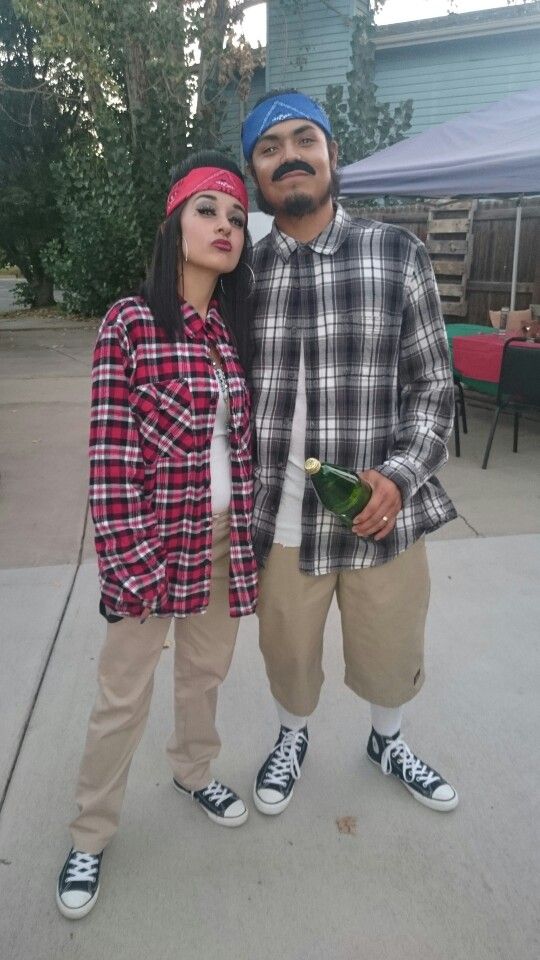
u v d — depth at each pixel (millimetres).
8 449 5375
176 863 1842
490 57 11234
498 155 4535
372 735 2135
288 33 12398
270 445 1679
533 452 5191
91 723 1693
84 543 3707
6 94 15336
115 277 13164
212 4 11031
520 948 1607
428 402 1677
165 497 1513
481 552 3562
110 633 1620
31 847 1880
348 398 1617
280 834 1930
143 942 1637
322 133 1610
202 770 1956
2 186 15844
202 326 1526
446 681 2557
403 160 5211
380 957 1593
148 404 1455
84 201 12359
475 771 2133
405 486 1585
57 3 10461
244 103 12445
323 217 1619
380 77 11953
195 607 1606
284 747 2080
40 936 1649
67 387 7730
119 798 1760
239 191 1520
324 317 1603
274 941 1635
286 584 1757
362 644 1840
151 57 11008
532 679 2566
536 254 7246
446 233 7930
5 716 2377
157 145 11516
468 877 1788
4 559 3531
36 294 17625
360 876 1798
